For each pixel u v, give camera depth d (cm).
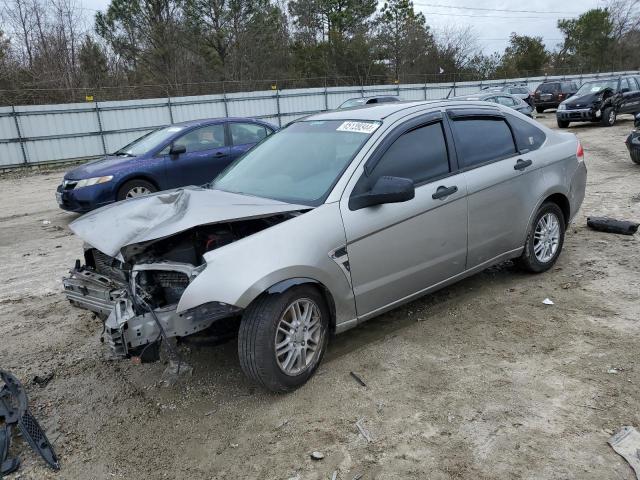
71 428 332
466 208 430
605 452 281
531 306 461
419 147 415
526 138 504
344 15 4709
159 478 285
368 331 432
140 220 360
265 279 315
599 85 2014
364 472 278
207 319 314
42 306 539
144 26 3759
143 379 384
